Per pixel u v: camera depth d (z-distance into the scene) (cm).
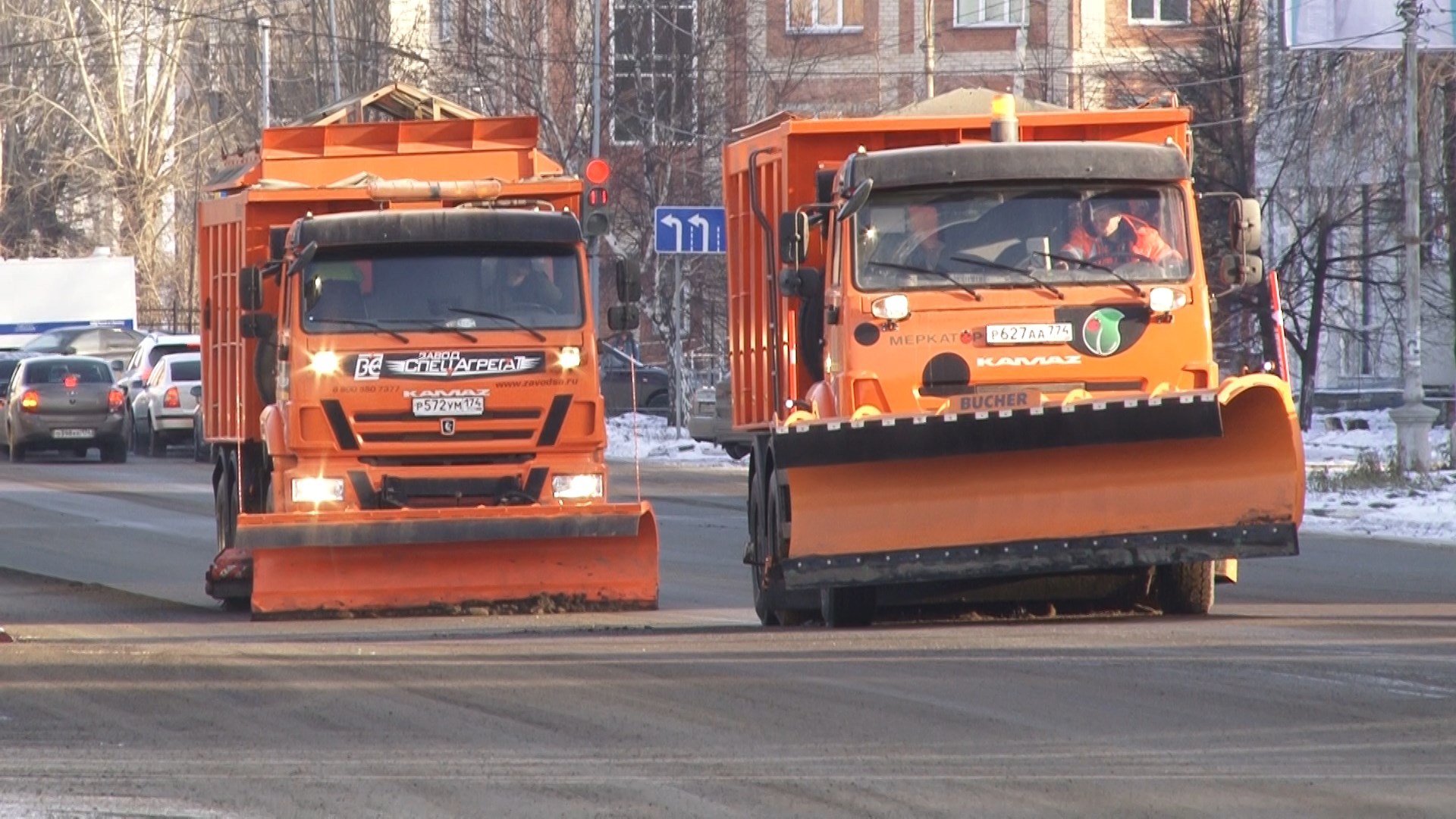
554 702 3644
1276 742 3114
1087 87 19800
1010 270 4919
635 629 4991
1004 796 2773
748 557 5397
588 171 7581
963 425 4516
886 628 4847
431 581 5397
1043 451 4538
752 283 6047
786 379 5550
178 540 8356
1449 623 4662
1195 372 4897
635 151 16425
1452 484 10156
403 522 5284
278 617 5331
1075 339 4875
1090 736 3192
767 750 3139
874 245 4956
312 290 5716
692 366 17438
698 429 12281
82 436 13875
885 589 5109
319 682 3947
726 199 6425
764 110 17062
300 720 3516
